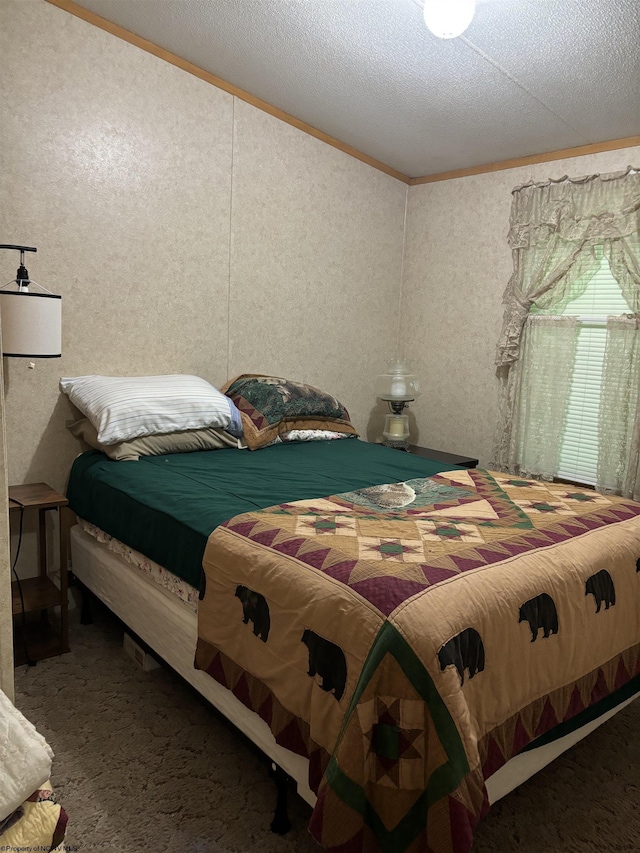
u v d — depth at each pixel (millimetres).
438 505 2051
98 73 2631
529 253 3617
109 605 2371
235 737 1889
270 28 2537
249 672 1573
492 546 1633
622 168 3293
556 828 1571
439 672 1222
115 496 2260
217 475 2348
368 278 4074
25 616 2594
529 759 1547
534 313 3660
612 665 1719
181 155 2969
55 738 1848
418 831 1219
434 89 2926
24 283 2264
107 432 2441
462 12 2018
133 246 2855
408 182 4234
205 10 2449
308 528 1734
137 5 2469
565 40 2424
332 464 2664
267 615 1520
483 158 3754
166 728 1918
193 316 3141
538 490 2299
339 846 1211
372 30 2477
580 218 3400
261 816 1578
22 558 2652
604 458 3408
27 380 2607
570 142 3406
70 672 2211
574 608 1570
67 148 2584
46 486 2557
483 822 1578
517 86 2832
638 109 2941
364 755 1212
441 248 4098
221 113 3092
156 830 1517
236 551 1665
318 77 2920
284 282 3547
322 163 3633
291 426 3107
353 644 1294
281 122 3371
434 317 4176
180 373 3133
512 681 1400
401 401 3922
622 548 1798
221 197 3164
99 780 1681
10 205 2457
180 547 1880
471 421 4035
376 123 3373
